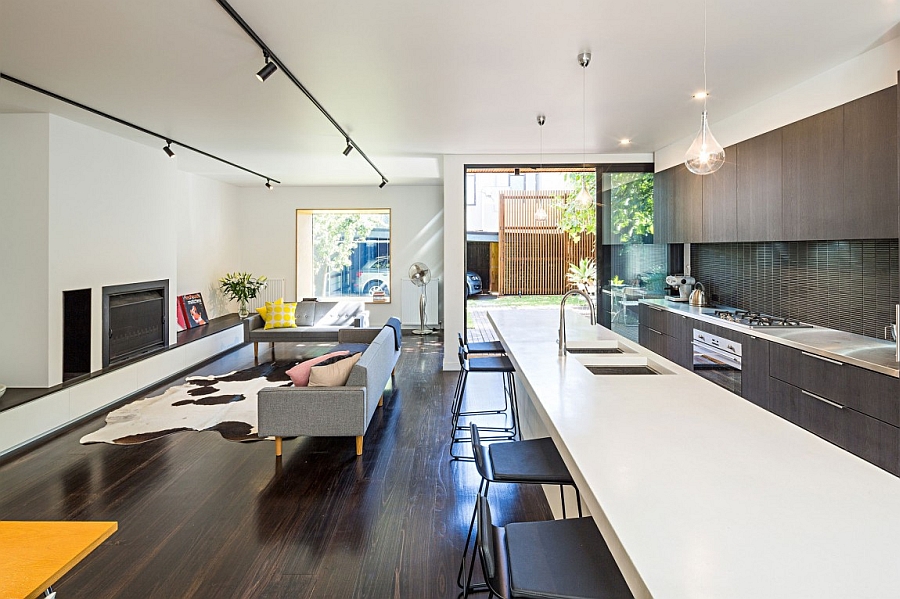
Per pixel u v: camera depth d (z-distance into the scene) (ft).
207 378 21.67
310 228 34.14
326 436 13.66
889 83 10.64
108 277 18.24
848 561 3.49
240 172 27.04
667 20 9.67
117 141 18.67
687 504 4.26
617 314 23.58
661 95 14.23
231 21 9.62
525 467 7.23
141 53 11.09
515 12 9.32
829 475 4.81
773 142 14.20
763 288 16.94
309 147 20.84
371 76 12.60
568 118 16.63
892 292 11.93
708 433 5.91
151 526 10.07
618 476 4.77
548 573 4.82
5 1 8.87
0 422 13.41
